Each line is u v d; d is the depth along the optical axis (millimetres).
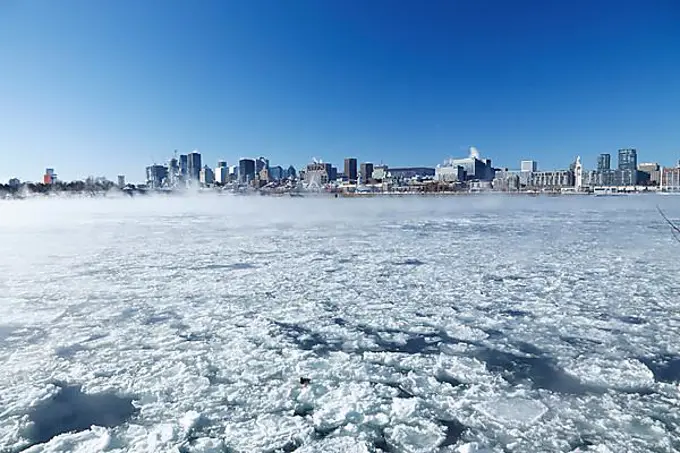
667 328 7758
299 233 24406
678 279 11648
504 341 7246
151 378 5887
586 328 7812
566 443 4465
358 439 4570
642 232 23875
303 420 4902
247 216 40938
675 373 6023
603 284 11109
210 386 5664
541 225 28984
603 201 77062
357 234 23750
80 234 24156
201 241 20656
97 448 4402
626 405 5203
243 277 12141
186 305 9289
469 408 5184
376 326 8016
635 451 4312
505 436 4613
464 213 44688
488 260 14867
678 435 4578
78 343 7125
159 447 4406
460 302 9547
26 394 5484
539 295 10078
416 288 10812
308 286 11047
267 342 7164
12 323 8102
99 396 5457
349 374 6043
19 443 4562
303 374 6016
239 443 4500
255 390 5570
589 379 5867
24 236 23078
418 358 6527
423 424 4848
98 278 12031
